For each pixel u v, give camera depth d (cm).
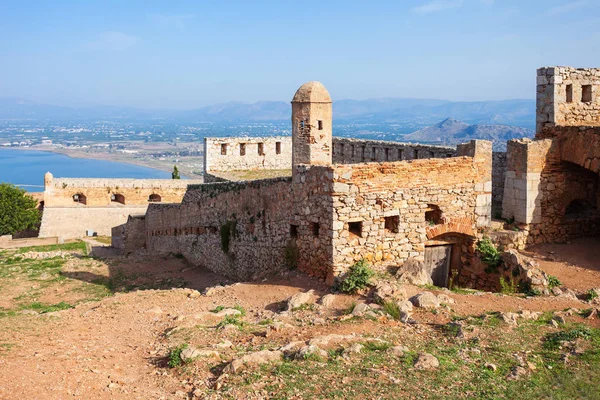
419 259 2027
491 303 1658
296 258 2141
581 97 2486
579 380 1127
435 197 2045
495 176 2759
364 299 1745
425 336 1396
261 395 1047
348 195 1888
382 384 1093
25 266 3131
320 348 1273
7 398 1008
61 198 5756
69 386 1088
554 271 2027
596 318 1497
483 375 1155
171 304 1916
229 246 2716
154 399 1051
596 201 2438
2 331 1515
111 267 3086
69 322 1673
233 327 1504
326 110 2145
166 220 3600
